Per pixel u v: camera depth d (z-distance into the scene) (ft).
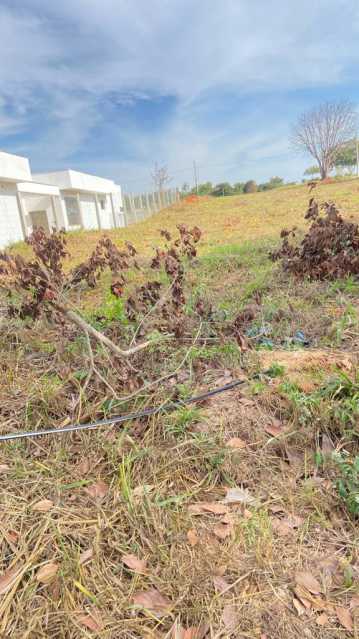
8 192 41.86
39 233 10.83
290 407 5.43
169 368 6.82
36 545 3.76
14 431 5.52
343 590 3.34
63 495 4.40
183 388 6.03
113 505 4.22
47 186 54.13
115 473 4.69
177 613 3.19
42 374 6.99
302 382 5.76
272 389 5.82
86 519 4.05
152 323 8.18
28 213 60.03
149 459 4.80
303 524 3.97
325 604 3.24
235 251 16.06
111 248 11.44
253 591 3.34
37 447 5.19
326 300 9.59
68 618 3.14
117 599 3.28
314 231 11.51
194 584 3.39
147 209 79.36
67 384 6.41
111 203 85.76
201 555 3.64
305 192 58.59
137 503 4.16
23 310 7.84
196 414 5.44
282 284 11.10
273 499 4.30
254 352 6.88
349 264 10.50
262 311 8.52
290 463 4.77
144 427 5.38
